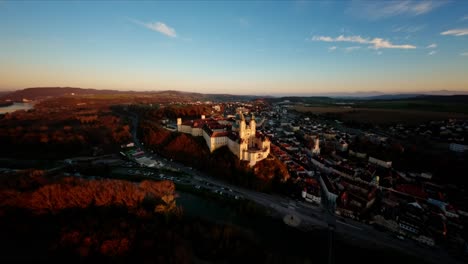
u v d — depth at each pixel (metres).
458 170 166.50
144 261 85.56
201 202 136.88
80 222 101.50
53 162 199.25
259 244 101.50
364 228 115.19
